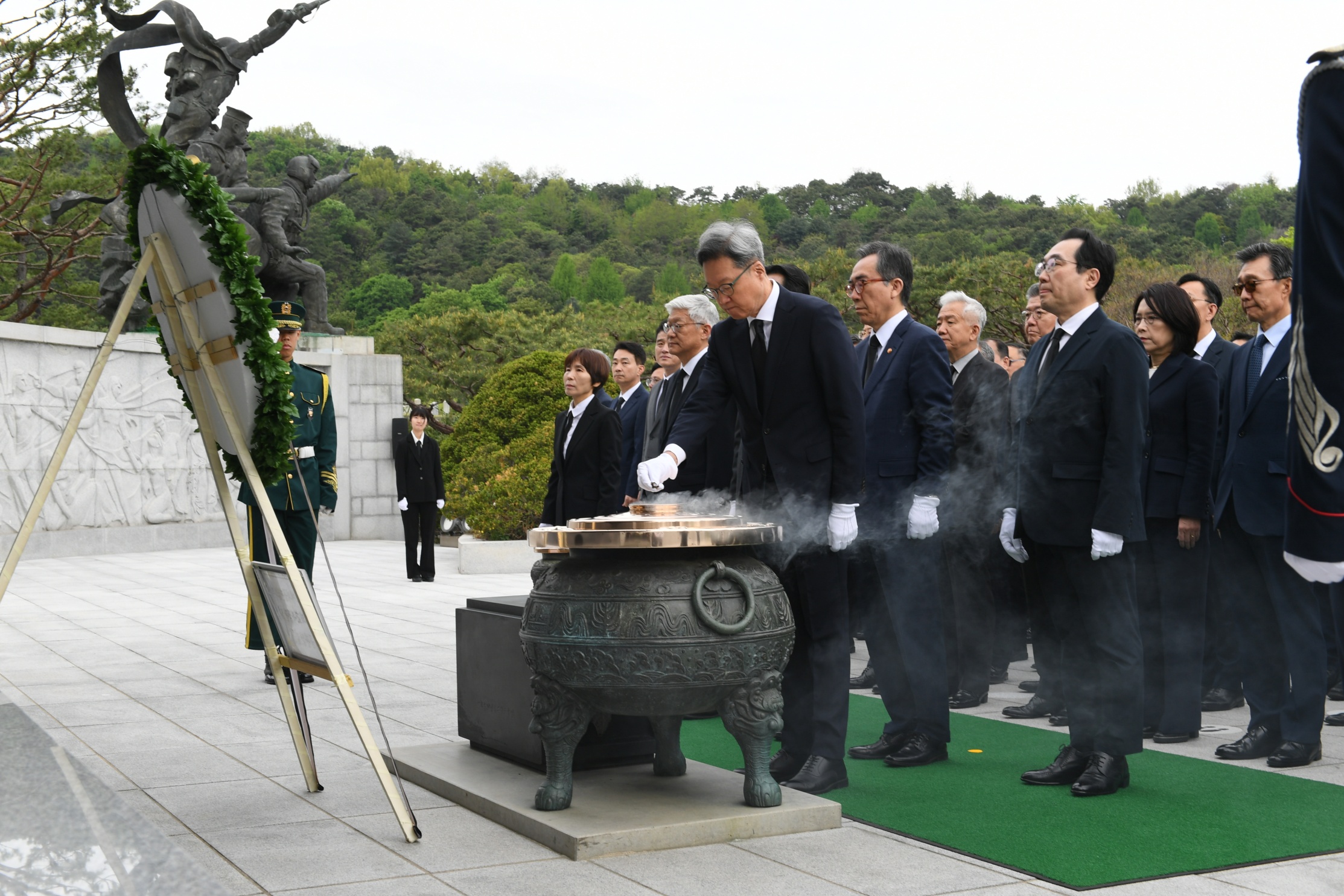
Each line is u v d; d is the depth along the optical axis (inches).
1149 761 174.1
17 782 76.7
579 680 130.6
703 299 206.5
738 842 131.1
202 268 138.1
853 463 152.4
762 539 134.4
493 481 550.3
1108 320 159.0
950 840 131.1
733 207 4473.4
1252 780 161.0
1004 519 172.9
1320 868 120.3
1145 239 2098.9
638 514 139.6
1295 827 136.0
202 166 136.6
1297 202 69.9
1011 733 195.3
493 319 1291.8
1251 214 2955.2
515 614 164.4
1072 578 157.8
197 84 751.7
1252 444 178.7
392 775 162.4
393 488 799.1
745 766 138.4
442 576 512.4
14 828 66.7
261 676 247.9
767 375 154.7
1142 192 3863.2
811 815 136.1
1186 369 194.9
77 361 636.7
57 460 134.7
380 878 118.3
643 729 163.6
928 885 115.6
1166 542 193.0
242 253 136.2
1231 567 180.9
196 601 406.6
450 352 1286.9
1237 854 125.0
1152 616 194.9
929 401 177.6
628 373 258.8
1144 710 198.1
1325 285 68.1
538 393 762.2
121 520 661.9
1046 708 207.2
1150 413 196.2
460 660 175.5
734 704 135.5
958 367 225.1
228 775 163.3
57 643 299.6
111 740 185.8
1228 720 211.2
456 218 3415.4
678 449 153.6
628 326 1584.6
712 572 130.9
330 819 141.4
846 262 1421.0
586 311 1836.9
